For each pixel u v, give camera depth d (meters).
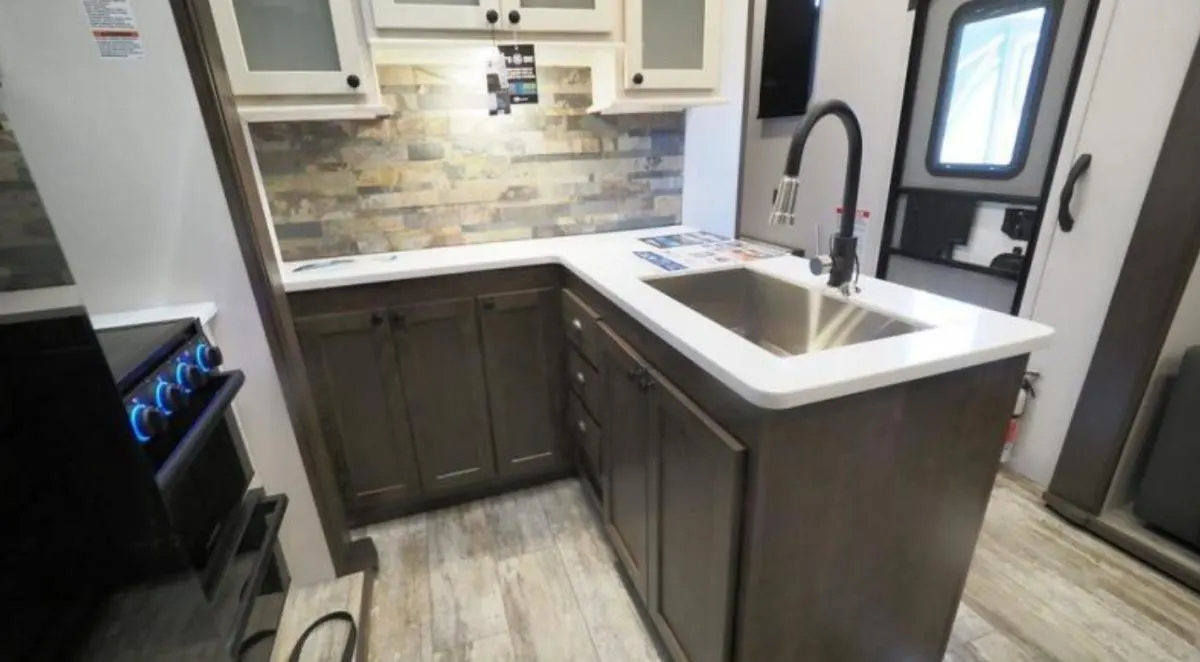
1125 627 1.45
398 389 1.84
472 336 1.88
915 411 0.94
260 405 1.49
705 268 1.64
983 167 1.95
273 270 1.46
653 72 1.87
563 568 1.77
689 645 1.23
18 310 0.55
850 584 1.05
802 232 2.59
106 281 1.29
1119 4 1.52
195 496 1.11
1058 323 1.81
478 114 2.04
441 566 1.79
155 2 1.14
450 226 2.12
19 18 1.09
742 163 2.06
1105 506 1.76
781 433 0.85
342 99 1.60
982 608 1.52
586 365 1.76
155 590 0.71
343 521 1.77
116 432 0.63
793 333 1.49
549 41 1.73
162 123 1.22
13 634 0.54
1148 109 1.49
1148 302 1.54
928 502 1.05
